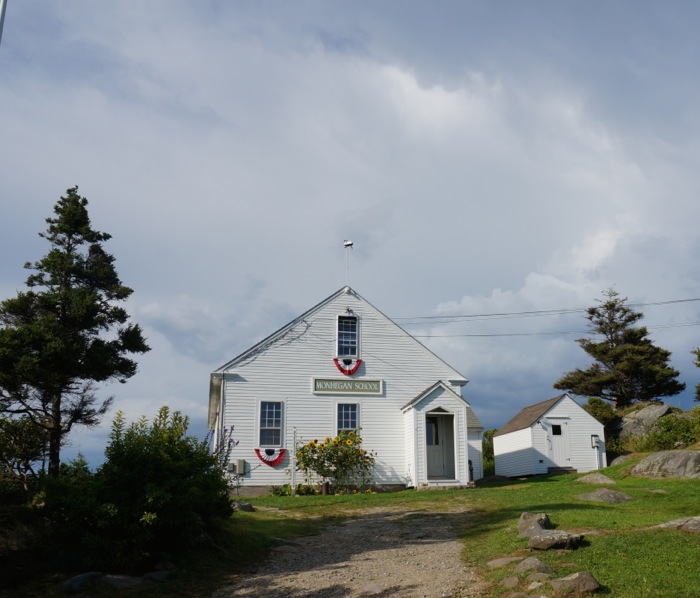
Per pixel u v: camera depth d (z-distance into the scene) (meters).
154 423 13.15
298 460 26.05
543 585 8.95
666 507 16.31
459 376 28.86
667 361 51.47
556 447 34.44
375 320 28.80
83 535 11.30
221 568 11.94
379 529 15.85
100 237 25.36
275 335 27.56
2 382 20.58
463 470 26.55
